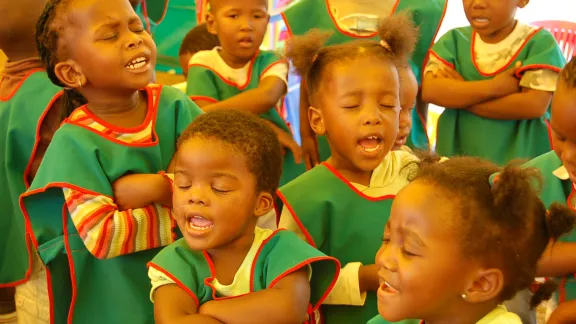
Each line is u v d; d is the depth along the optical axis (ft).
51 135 5.33
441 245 3.05
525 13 12.13
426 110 7.09
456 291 3.12
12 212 5.57
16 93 5.42
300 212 4.43
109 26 4.33
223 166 3.72
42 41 4.52
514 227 3.05
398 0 6.88
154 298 3.97
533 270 3.24
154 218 4.42
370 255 4.44
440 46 6.75
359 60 4.32
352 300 4.34
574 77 3.69
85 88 4.52
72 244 4.59
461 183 3.09
